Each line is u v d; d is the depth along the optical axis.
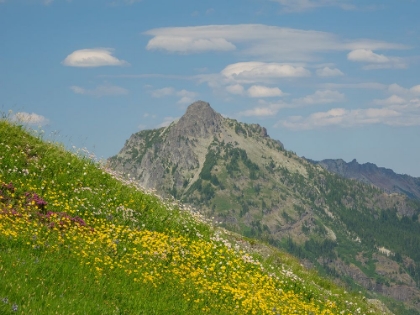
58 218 19.62
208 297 17.80
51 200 21.70
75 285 14.09
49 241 17.03
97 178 25.78
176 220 25.50
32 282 13.16
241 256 24.52
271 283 22.73
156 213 25.16
